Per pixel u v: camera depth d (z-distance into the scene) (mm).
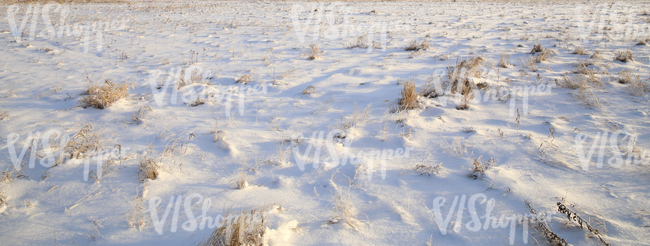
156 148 4094
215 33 14422
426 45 10438
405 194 3104
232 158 3834
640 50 9055
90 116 5254
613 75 6641
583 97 5312
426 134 4328
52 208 2984
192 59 9523
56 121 5016
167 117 5160
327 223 2721
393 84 6539
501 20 17797
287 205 2984
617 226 2549
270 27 16047
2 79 7531
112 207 2967
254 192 3172
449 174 3391
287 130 4609
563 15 19281
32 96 6340
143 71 8336
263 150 4027
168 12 22500
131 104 5836
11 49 10883
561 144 3891
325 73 7930
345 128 4535
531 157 3633
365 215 2826
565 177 3242
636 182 3100
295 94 6363
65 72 8250
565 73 6766
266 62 9102
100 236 2611
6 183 3334
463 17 19422
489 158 3674
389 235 2592
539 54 8352
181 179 3406
